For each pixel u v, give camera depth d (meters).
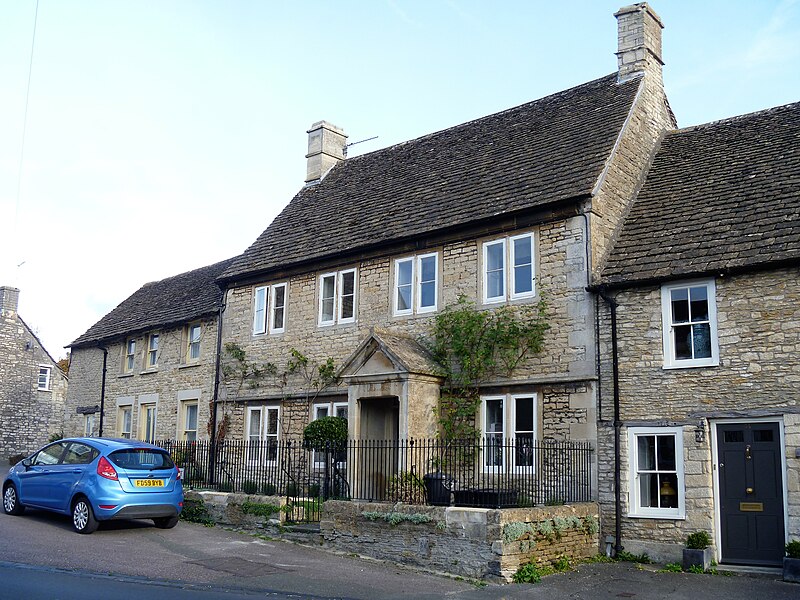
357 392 16.95
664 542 13.59
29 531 14.05
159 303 28.41
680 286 14.11
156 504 14.63
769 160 15.80
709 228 14.66
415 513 12.87
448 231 17.50
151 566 11.74
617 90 18.70
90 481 14.23
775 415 12.82
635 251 15.23
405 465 15.58
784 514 12.62
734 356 13.35
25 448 36.41
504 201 16.91
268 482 18.59
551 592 11.08
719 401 13.39
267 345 21.25
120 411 27.77
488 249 17.02
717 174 16.30
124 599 9.46
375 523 13.46
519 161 18.39
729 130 17.86
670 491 13.80
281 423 20.33
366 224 20.00
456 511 12.36
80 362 30.80
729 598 10.78
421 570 12.51
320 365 19.73
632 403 14.27
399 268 18.59
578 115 18.81
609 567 13.14
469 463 16.11
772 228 13.68
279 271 21.25
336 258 19.86
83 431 29.69
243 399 21.47
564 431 14.98
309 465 19.19
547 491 14.62
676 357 14.05
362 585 11.16
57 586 10.01
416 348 17.11
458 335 16.56
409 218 18.84
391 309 18.41
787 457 12.59
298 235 22.02
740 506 13.11
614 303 14.75
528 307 15.92
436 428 16.44
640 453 14.17
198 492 17.12
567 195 15.60
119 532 14.62
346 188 23.30
